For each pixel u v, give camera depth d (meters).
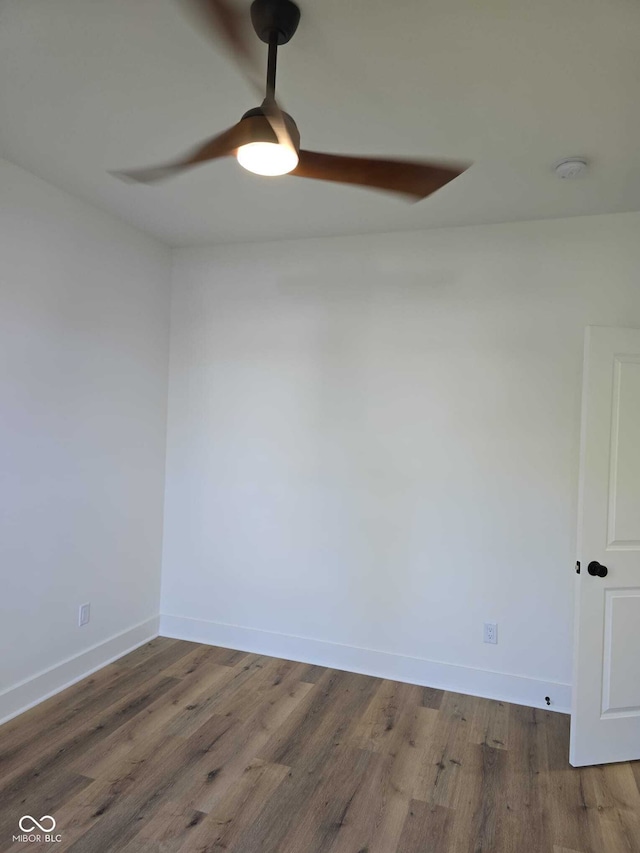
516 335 2.91
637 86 1.76
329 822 1.96
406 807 2.05
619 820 2.01
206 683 2.97
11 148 2.29
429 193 1.66
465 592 2.97
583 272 2.82
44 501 2.69
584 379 2.41
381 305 3.14
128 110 1.99
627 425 2.42
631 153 2.19
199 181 2.54
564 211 2.76
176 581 3.58
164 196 2.74
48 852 1.78
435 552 3.03
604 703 2.38
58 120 2.06
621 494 2.41
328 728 2.57
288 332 3.32
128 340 3.23
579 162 2.24
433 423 3.04
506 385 2.92
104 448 3.08
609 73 1.70
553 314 2.85
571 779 2.25
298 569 3.30
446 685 3.00
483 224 2.96
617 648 2.39
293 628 3.31
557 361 2.85
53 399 2.72
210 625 3.50
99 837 1.86
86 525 2.97
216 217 2.99
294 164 1.42
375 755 2.37
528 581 2.88
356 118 1.97
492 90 1.79
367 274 3.17
